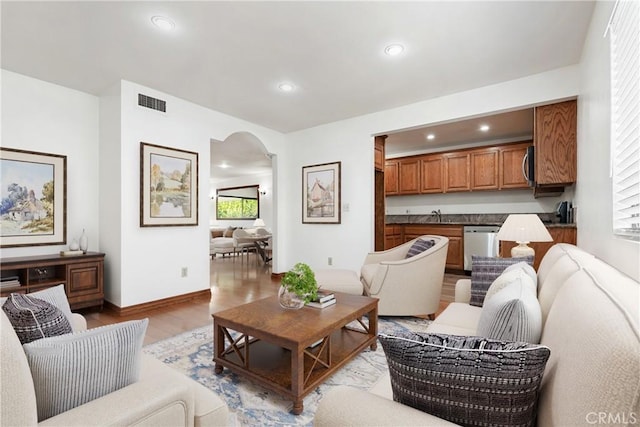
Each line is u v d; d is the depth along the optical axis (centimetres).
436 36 235
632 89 126
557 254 173
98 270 315
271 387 169
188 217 370
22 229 297
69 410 82
